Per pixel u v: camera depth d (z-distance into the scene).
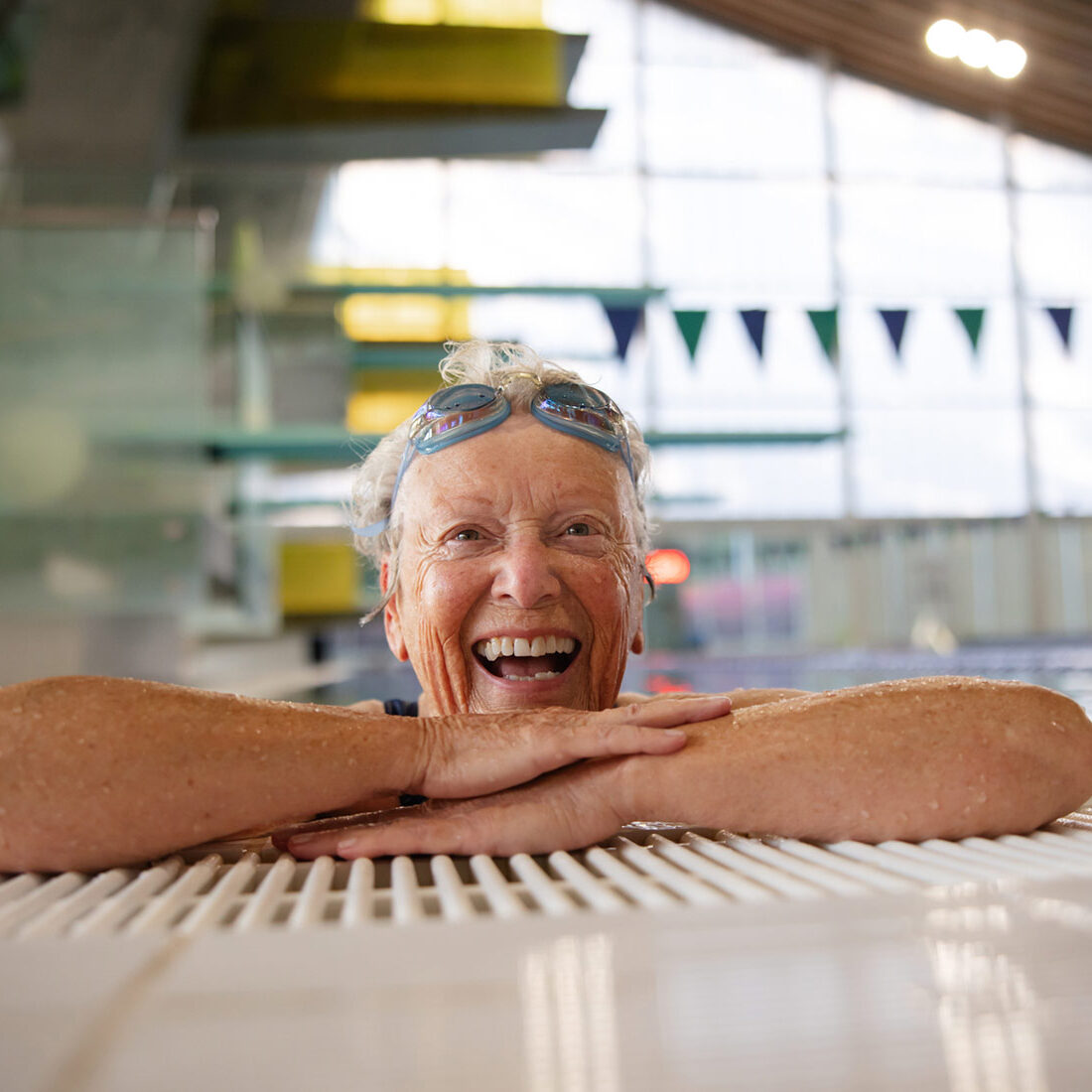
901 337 7.50
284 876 0.62
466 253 10.95
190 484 6.22
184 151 7.21
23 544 6.07
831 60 11.39
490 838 0.70
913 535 12.95
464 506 1.05
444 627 1.06
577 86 11.29
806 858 0.65
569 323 10.88
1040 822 0.73
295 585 10.26
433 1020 0.31
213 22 6.13
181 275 6.21
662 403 11.23
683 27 11.35
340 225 8.27
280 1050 0.29
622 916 0.41
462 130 7.02
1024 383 11.63
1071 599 12.20
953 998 0.32
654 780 0.72
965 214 11.63
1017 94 11.17
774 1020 0.30
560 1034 0.30
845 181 11.48
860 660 9.01
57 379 6.13
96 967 0.35
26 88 6.07
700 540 13.63
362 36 6.42
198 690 0.75
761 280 11.40
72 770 0.67
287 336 7.64
